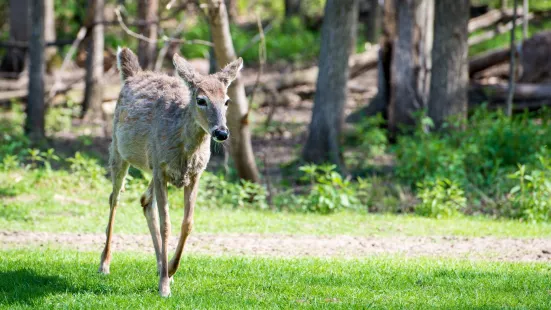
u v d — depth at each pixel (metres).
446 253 11.47
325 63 19.11
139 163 8.84
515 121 18.98
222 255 10.74
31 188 16.41
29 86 22.45
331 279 8.98
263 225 13.75
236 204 16.23
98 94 26.39
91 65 26.20
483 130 19.20
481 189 16.98
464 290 8.48
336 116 19.19
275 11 42.31
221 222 13.86
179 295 8.11
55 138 23.41
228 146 17.66
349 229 13.61
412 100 22.25
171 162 8.23
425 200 15.45
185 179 8.28
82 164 18.70
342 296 8.18
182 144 8.18
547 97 23.55
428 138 18.64
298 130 24.64
